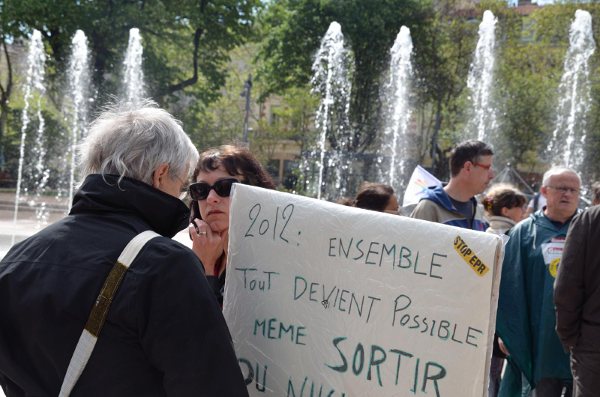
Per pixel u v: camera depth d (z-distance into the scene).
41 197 26.91
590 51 29.08
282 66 31.72
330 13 30.16
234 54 37.75
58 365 1.52
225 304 1.99
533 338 3.47
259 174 2.65
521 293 3.50
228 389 1.50
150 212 1.67
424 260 1.66
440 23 32.81
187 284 1.51
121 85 27.22
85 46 24.61
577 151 32.12
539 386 3.40
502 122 33.25
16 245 1.71
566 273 2.94
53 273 1.57
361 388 1.72
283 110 38.59
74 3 25.62
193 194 2.57
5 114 29.64
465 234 1.62
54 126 29.55
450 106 34.12
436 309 1.64
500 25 32.84
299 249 1.86
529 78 32.75
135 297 1.49
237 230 1.99
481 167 4.18
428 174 5.12
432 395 1.63
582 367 2.91
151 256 1.53
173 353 1.47
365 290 1.74
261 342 1.90
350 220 1.79
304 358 1.82
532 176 35.81
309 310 1.82
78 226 1.65
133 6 25.95
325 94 31.42
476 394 1.59
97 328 1.49
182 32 29.64
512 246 3.62
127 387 1.50
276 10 31.59
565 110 32.09
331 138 32.28
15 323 1.58
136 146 1.70
